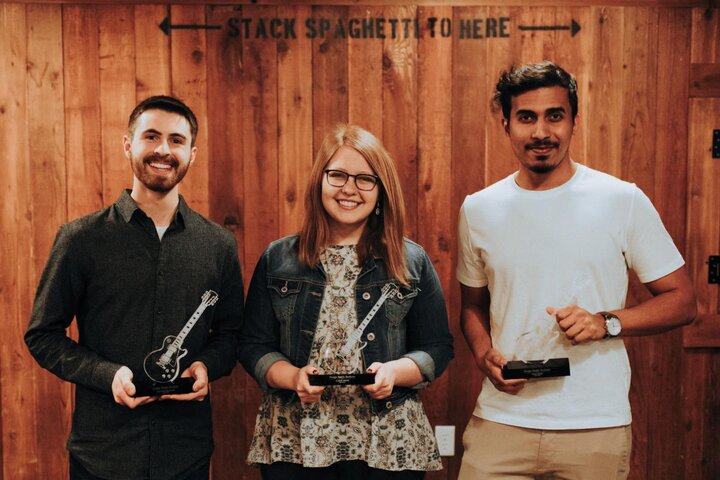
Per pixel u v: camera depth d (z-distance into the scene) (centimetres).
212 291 199
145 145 190
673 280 195
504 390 193
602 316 188
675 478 279
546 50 268
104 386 184
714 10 268
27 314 267
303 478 190
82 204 266
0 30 260
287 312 196
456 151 270
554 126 190
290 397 191
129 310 192
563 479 196
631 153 271
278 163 269
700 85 270
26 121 263
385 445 189
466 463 204
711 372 278
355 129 198
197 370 190
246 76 266
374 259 197
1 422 269
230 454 274
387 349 195
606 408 191
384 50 267
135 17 262
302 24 265
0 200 264
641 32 268
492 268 201
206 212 269
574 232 192
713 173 273
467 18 267
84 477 194
